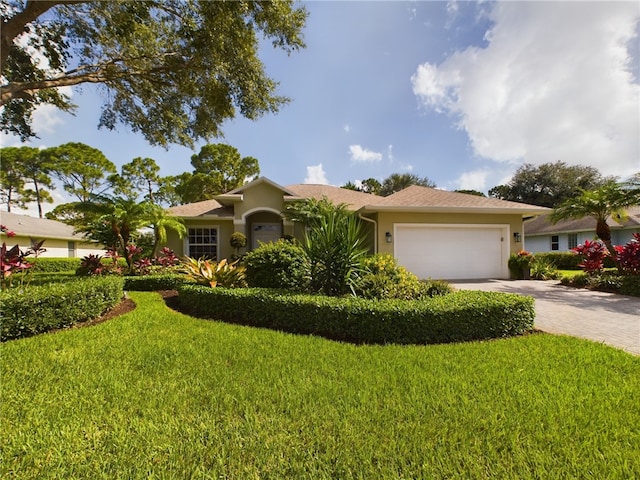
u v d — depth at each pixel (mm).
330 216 6922
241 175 35594
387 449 2232
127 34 8086
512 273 13883
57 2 7406
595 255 11727
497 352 4254
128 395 3004
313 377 3393
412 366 3727
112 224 11336
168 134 11172
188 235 16000
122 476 2010
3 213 22422
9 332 4758
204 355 4035
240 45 8125
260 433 2412
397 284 6652
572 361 3922
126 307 7133
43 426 2520
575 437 2375
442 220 13539
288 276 7324
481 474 2006
